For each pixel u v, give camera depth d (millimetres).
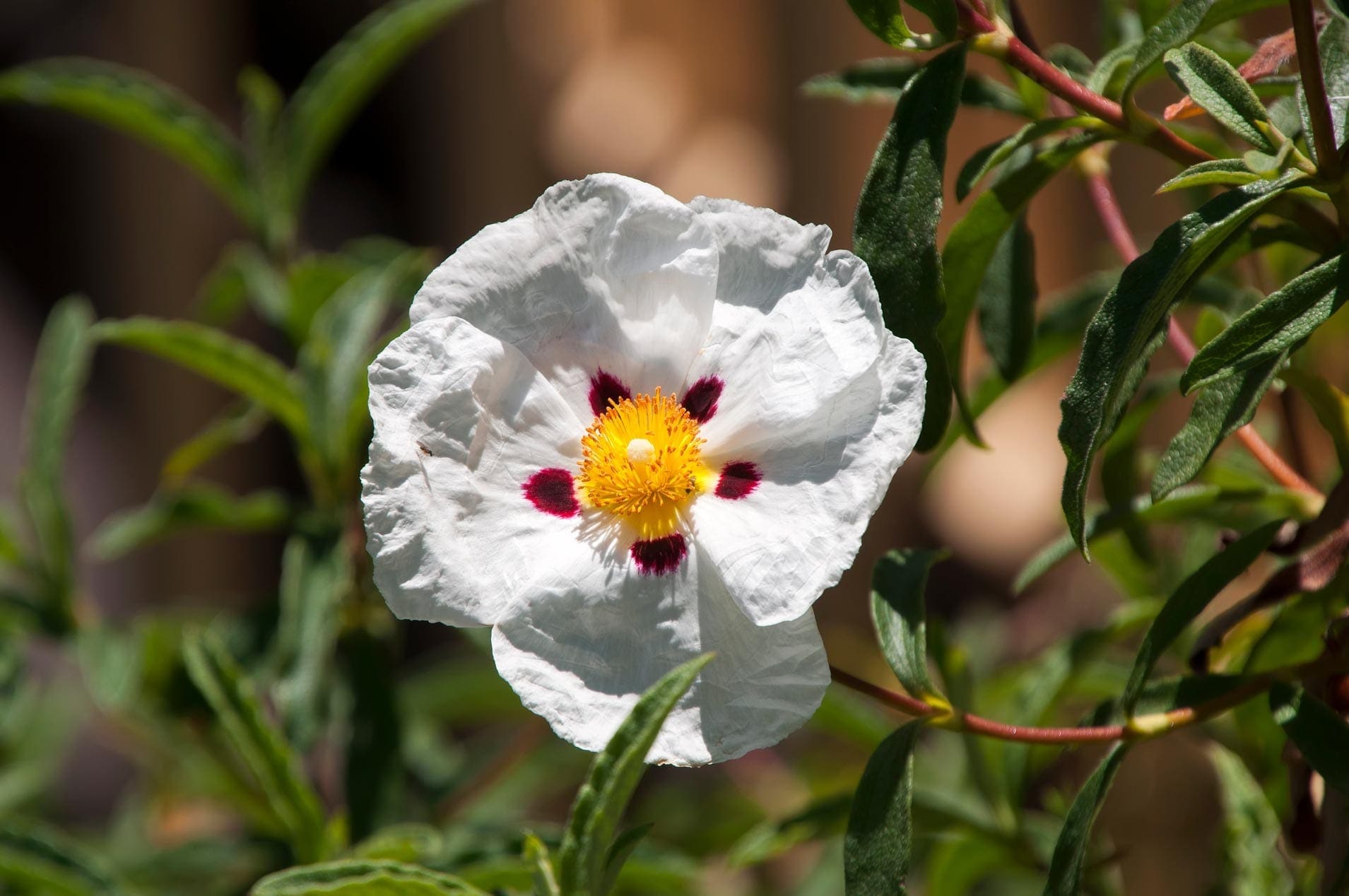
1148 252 734
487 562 750
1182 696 765
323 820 818
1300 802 775
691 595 750
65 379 876
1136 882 869
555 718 744
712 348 756
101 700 855
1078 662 828
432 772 922
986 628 1083
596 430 758
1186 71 745
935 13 745
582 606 750
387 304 886
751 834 924
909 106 749
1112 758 752
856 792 748
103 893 832
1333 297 733
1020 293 804
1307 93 732
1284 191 734
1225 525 827
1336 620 759
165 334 845
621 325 758
